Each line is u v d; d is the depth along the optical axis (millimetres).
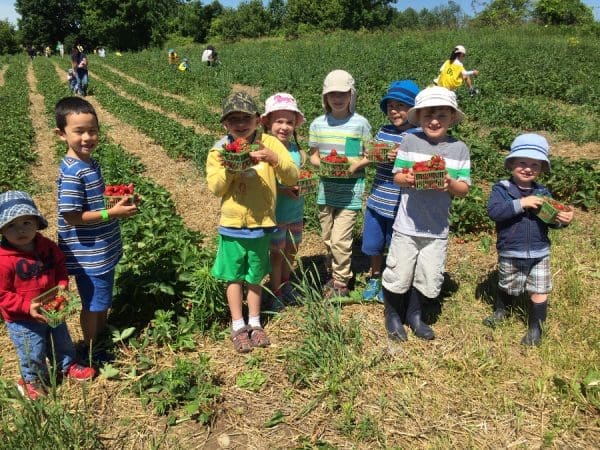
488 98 14781
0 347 4145
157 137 12859
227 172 3736
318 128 4902
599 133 11086
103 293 3795
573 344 3982
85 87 22688
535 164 3879
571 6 33594
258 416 3416
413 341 4133
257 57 31031
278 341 4238
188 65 29516
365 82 18281
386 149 4324
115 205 3543
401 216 4133
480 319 4445
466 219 6309
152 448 3094
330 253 5270
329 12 68812
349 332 4113
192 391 3514
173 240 4953
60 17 75938
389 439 3164
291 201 4609
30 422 2865
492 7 36250
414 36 30797
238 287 4152
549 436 3084
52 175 10172
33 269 3316
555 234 6016
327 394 3566
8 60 47219
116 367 3914
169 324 4223
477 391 3533
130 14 64500
